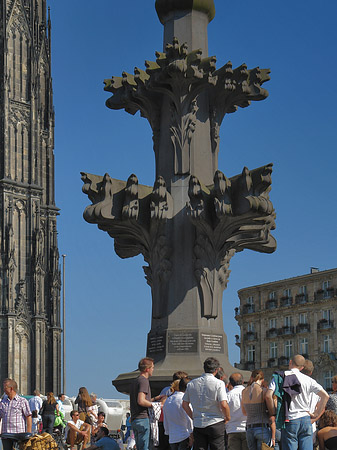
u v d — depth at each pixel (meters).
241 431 16.23
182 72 19.19
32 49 102.81
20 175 99.19
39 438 19.09
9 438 18.98
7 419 18.98
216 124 20.22
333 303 112.00
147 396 15.80
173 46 19.19
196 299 19.12
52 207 102.19
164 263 19.23
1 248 95.81
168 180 19.86
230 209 18.23
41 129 103.50
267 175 18.22
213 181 20.00
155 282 19.41
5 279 95.00
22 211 98.38
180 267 19.27
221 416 13.94
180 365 18.66
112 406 52.25
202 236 19.09
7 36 101.50
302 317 115.50
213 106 20.23
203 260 19.11
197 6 20.56
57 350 98.69
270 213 18.28
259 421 14.88
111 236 19.92
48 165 103.44
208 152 20.14
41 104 103.56
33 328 95.69
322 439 14.09
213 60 19.42
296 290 116.69
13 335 94.19
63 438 32.09
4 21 101.31
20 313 95.06
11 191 97.75
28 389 94.38
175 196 19.59
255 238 19.59
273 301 119.44
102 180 19.48
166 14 20.75
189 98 19.80
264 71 20.14
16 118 100.31
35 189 99.25
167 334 19.00
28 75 102.38
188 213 18.73
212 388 13.91
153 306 19.48
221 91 19.94
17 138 99.88
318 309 113.69
